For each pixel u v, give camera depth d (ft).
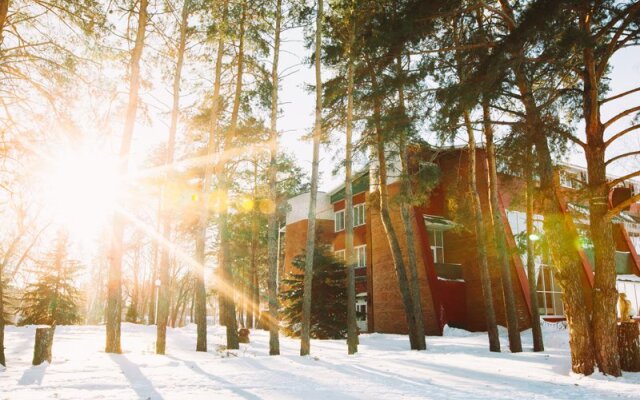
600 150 36.81
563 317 84.53
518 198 58.85
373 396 24.49
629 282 100.58
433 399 23.77
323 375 32.17
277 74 54.49
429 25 36.29
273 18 55.11
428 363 40.09
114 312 47.96
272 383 28.50
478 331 89.81
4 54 34.71
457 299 92.43
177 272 170.81
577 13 34.65
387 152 63.98
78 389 24.88
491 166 54.29
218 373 32.53
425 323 90.07
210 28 53.88
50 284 131.13
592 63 36.70
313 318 84.02
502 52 32.94
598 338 33.91
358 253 115.65
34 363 35.47
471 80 35.47
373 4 43.29
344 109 56.39
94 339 71.87
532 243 53.93
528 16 30.86
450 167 98.02
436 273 91.50
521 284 84.43
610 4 33.17
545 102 39.29
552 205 37.14
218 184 62.23
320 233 124.77
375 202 72.59
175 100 56.65
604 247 35.32
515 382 30.37
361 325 111.55
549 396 25.29
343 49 51.13
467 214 65.36
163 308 51.42
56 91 37.76
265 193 103.96
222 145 69.26
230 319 57.93
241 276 168.45
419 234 93.97
